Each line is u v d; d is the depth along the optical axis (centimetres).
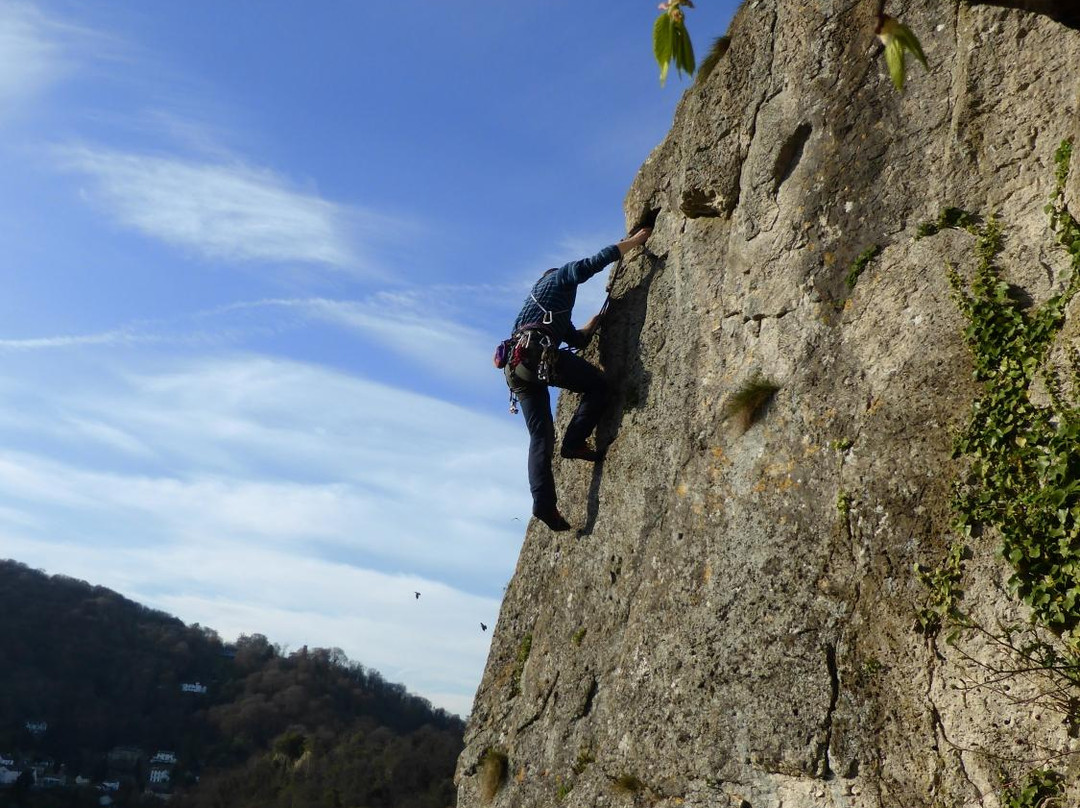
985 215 559
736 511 641
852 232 624
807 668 561
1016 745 467
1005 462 501
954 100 589
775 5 726
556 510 802
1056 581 466
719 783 590
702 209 762
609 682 708
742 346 684
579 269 795
